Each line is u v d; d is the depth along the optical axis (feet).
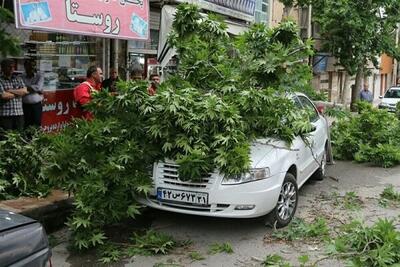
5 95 26.76
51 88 33.27
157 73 42.65
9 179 22.43
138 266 17.48
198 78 22.95
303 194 27.61
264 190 19.84
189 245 19.52
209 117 19.71
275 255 17.81
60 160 19.13
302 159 24.49
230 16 52.85
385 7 65.92
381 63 140.77
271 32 23.62
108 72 39.81
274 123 21.94
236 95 21.62
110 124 20.15
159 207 20.31
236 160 19.29
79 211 18.54
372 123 38.50
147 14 32.63
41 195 21.99
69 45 35.22
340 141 38.73
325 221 22.49
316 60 81.71
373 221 22.86
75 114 35.29
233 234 20.76
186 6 24.40
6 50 14.10
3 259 7.93
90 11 27.17
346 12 61.46
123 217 20.77
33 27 23.03
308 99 29.96
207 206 19.66
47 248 8.87
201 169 19.42
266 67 22.26
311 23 77.87
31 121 29.94
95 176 18.69
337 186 29.81
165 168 20.17
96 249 18.89
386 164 36.06
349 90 109.60
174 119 19.90
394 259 16.66
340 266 17.35
